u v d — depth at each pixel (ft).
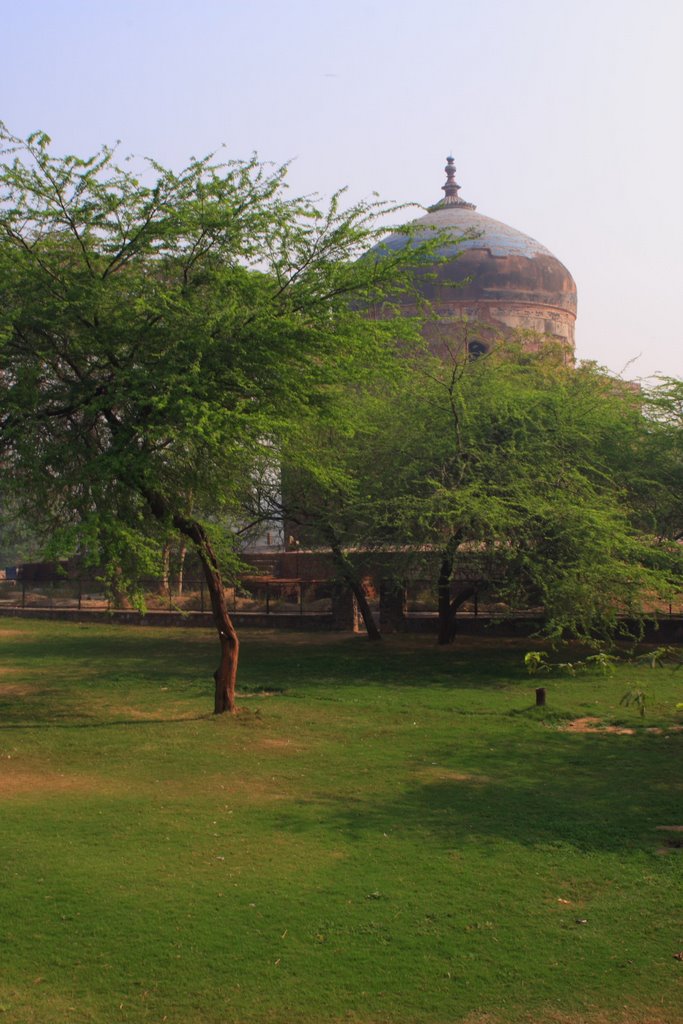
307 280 46.85
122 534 43.32
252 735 45.98
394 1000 20.03
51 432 45.68
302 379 45.68
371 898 25.30
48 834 30.53
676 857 28.40
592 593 61.87
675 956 21.86
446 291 136.05
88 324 44.34
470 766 40.16
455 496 64.59
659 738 45.44
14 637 85.05
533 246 143.23
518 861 28.12
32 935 22.97
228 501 52.19
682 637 77.56
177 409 42.01
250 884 26.23
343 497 71.00
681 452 75.56
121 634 86.99
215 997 20.18
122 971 21.27
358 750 43.01
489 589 71.97
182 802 34.42
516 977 20.95
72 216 44.70
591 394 77.30
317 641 81.00
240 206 46.06
